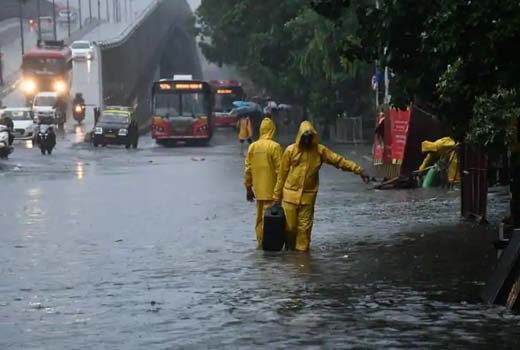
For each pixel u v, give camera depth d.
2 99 120.06
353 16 54.91
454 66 18.58
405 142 37.50
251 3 87.12
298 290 16.06
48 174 48.12
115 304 15.12
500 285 14.77
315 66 65.81
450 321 13.59
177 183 41.50
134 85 129.88
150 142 87.31
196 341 12.58
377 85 51.44
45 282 17.30
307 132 20.36
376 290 16.00
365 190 36.75
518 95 18.36
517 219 18.17
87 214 29.31
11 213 29.84
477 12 16.52
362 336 12.73
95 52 108.06
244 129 69.00
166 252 20.89
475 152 24.97
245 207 30.73
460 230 23.61
